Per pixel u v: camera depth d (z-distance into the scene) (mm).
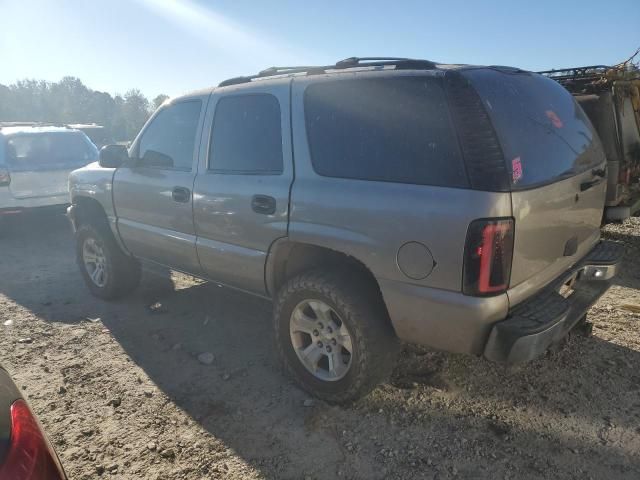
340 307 2809
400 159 2580
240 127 3414
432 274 2426
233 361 3688
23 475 1501
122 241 4555
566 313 2496
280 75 3387
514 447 2656
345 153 2820
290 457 2633
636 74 6559
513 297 2414
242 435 2824
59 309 4793
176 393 3273
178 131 3936
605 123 5902
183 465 2600
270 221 3131
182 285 5410
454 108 2416
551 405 3008
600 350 3641
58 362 3723
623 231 7539
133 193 4242
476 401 3074
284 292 3104
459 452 2631
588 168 3062
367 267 2672
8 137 7652
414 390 3201
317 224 2871
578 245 3049
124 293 4969
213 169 3574
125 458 2662
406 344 3771
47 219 7949
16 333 4242
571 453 2600
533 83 3029
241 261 3404
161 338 4090
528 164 2473
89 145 8742
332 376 3020
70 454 2703
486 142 2324
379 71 2760
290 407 3076
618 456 2566
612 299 4711
